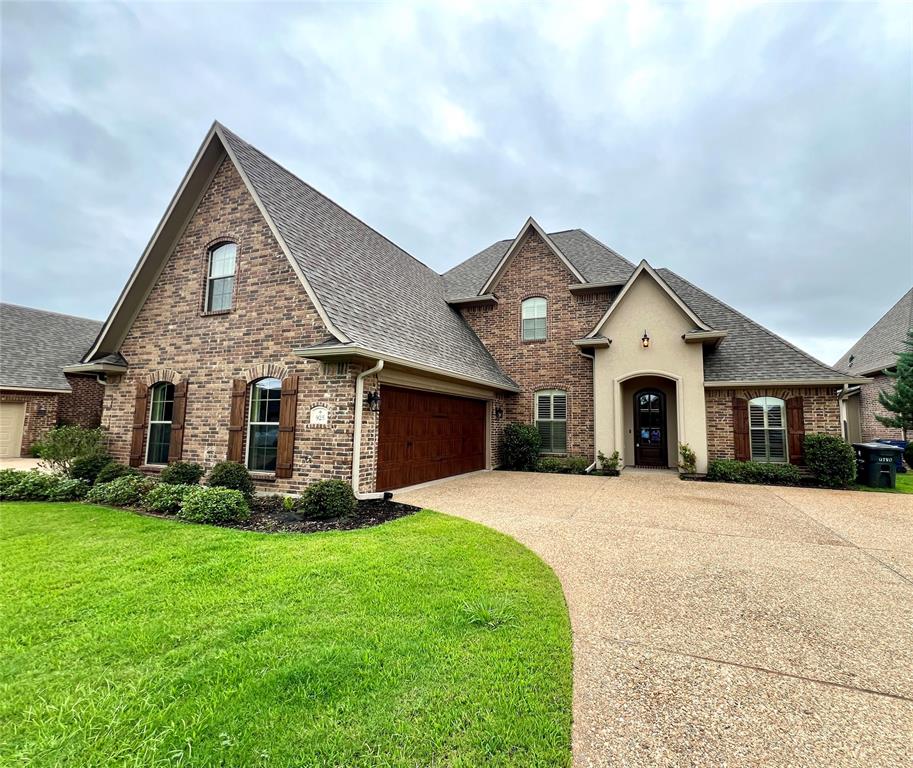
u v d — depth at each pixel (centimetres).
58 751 235
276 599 420
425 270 1855
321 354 834
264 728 251
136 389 1148
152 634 354
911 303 2117
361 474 871
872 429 2066
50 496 923
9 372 1903
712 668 326
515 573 501
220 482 874
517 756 235
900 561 564
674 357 1341
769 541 650
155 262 1138
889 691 301
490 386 1349
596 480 1227
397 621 377
